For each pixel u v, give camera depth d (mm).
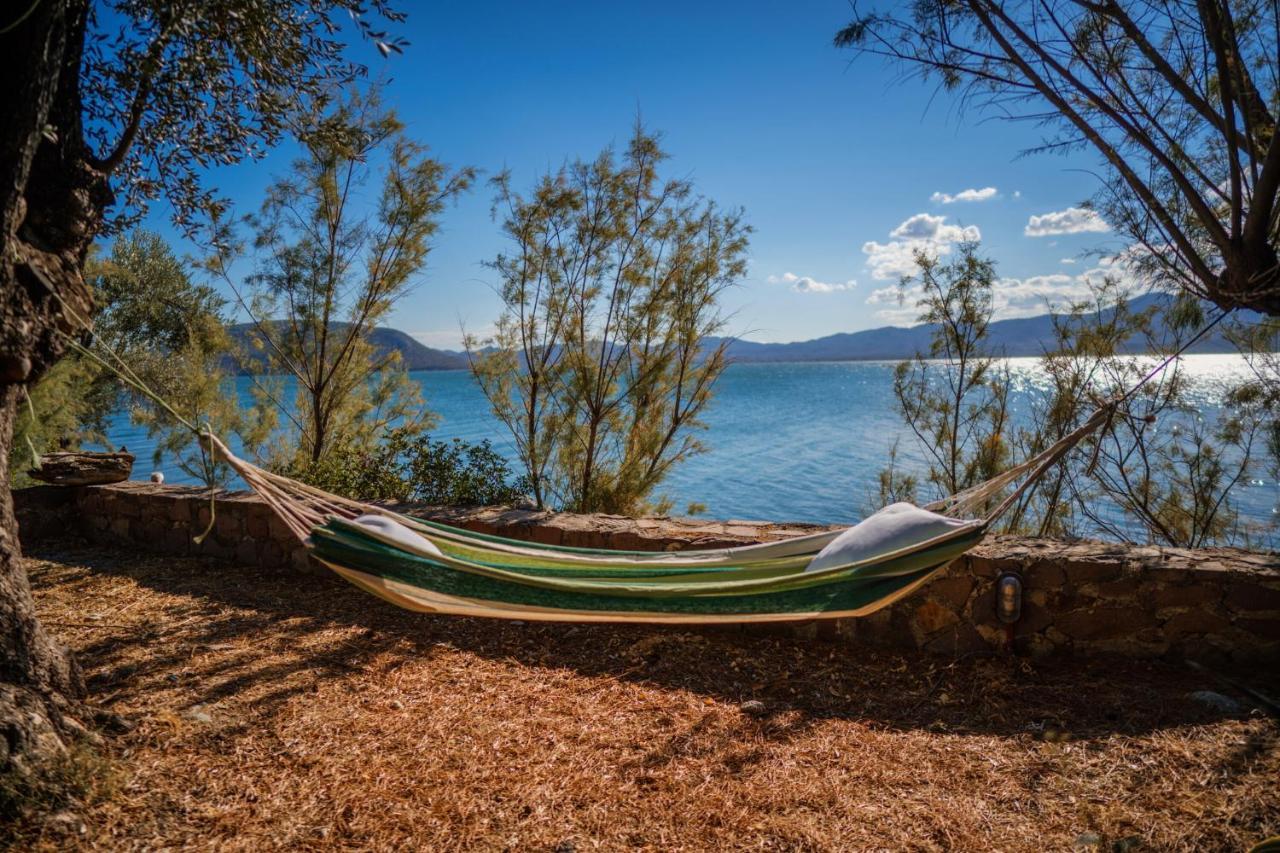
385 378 8883
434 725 3596
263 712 3658
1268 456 6090
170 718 3469
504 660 4469
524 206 7422
